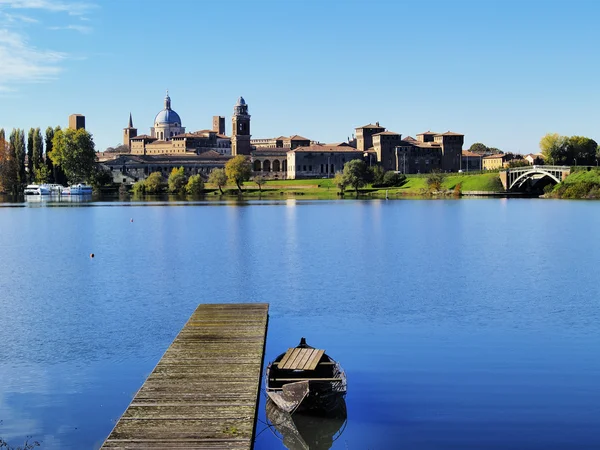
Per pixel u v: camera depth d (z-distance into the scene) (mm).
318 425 34531
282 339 49844
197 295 66812
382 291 68188
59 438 33406
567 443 32219
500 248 104250
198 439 28469
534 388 39062
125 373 42469
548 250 101688
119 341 49625
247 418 30578
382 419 35188
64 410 36656
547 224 144375
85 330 52719
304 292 67750
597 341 48688
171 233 129625
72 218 169250
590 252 99125
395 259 91875
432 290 68688
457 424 34344
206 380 35625
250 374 36594
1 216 177500
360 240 116000
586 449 31609
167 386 34719
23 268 85438
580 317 56344
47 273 81188
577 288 69688
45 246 109688
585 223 145875
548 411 35844
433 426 34156
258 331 45906
